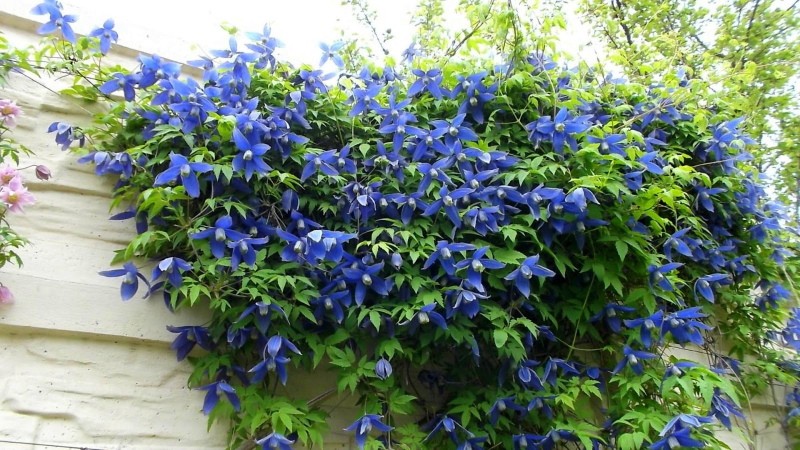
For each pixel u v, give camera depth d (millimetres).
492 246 2051
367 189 2029
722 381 1907
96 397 1729
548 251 2080
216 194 1942
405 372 2113
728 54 4613
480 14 2449
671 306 2584
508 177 2129
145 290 1906
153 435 1762
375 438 1906
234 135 1801
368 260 1929
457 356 2168
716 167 2902
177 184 1915
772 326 3010
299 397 1976
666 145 2602
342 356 1824
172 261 1653
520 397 1983
